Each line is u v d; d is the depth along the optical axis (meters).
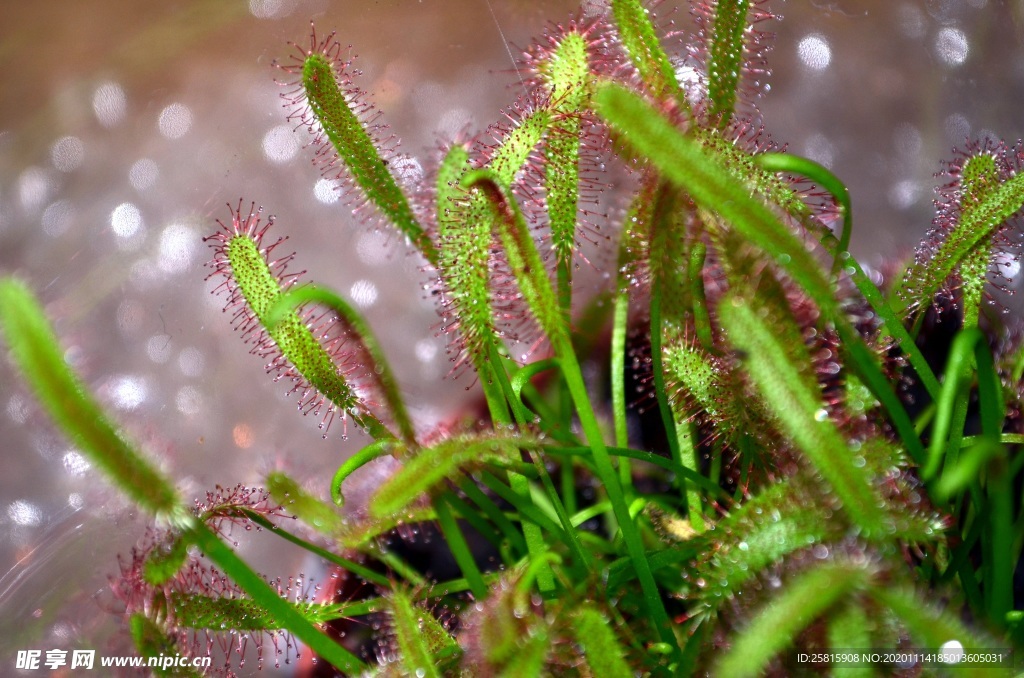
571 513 0.35
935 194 0.39
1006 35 0.45
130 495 0.27
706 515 0.33
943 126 0.43
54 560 0.36
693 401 0.32
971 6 0.45
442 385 0.43
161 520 0.27
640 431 0.37
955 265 0.31
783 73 0.45
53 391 0.26
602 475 0.30
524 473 0.32
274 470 0.32
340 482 0.31
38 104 0.52
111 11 0.55
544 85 0.31
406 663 0.28
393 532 0.36
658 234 0.30
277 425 0.43
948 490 0.27
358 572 0.32
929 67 0.45
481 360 0.31
